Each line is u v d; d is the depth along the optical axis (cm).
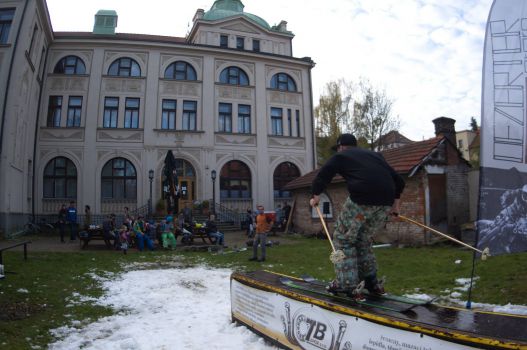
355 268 386
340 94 3738
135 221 1630
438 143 1545
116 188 2550
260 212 1207
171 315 589
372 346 324
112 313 609
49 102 2528
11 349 435
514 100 448
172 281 865
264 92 2894
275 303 442
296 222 2303
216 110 2758
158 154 2611
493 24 461
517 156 445
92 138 2528
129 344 456
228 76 2855
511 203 443
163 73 2702
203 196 2652
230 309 598
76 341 471
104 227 1540
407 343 299
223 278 898
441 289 720
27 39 2044
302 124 2973
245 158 2778
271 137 2858
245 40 3058
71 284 801
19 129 2056
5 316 554
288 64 2998
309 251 1405
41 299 662
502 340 250
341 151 397
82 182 2481
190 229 1792
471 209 1605
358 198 372
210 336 486
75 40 2570
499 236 443
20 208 2119
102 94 2588
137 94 2634
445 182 1565
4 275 812
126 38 2622
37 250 1427
